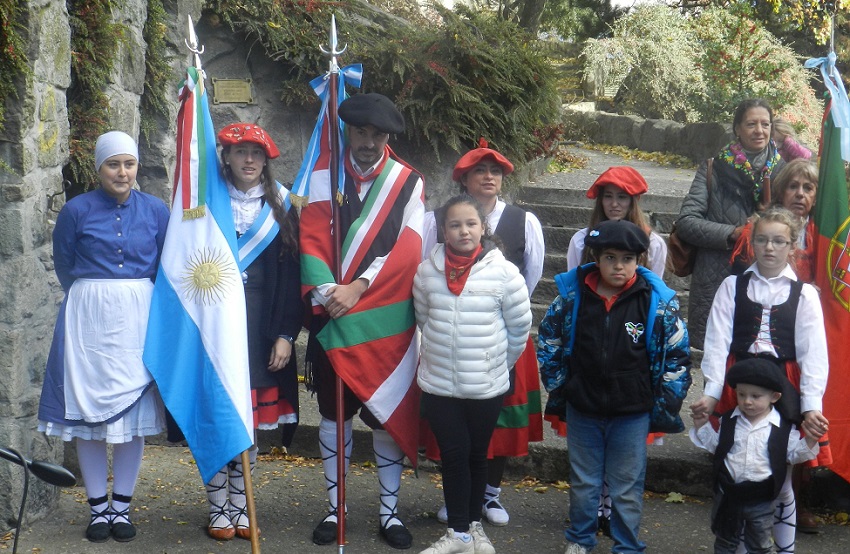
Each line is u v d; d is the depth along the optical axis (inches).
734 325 147.5
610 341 141.3
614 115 442.3
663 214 277.1
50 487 163.5
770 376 133.3
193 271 149.2
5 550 145.7
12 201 149.6
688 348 142.2
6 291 150.6
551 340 147.3
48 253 161.6
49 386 148.8
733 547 139.3
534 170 315.6
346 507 169.9
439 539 149.1
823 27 546.9
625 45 503.8
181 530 158.4
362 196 153.9
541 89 272.4
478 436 148.2
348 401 155.5
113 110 187.6
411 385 153.4
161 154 213.2
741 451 135.8
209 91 250.1
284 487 179.6
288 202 156.7
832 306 156.4
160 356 148.4
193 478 184.2
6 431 151.7
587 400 142.8
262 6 246.2
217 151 162.1
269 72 253.1
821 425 136.7
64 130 166.2
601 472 146.9
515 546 154.7
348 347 148.6
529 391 163.8
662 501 175.0
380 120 146.6
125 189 148.5
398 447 155.5
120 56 189.3
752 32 412.2
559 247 272.2
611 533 145.6
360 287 149.0
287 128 255.9
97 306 146.9
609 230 138.6
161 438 202.5
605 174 156.8
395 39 256.4
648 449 181.0
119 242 148.3
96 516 154.2
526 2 459.2
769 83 410.6
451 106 253.1
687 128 384.2
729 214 174.4
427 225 160.6
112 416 146.2
